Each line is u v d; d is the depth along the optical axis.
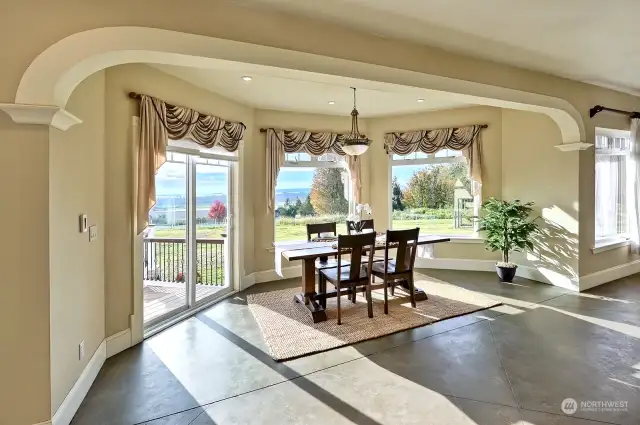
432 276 5.57
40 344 1.96
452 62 3.37
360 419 2.13
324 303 4.11
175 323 3.74
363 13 2.62
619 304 4.19
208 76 3.86
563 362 2.79
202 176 4.39
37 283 1.95
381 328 3.52
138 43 2.17
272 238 5.57
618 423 2.04
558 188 4.88
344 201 6.35
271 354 3.00
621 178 5.53
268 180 5.43
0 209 1.89
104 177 2.92
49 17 1.98
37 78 1.93
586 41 3.16
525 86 3.88
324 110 5.65
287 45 2.62
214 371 2.74
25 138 1.92
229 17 2.43
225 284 4.83
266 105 5.22
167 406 2.29
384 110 5.80
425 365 2.78
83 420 2.17
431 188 6.22
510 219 4.93
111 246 3.01
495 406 2.23
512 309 4.04
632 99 5.20
